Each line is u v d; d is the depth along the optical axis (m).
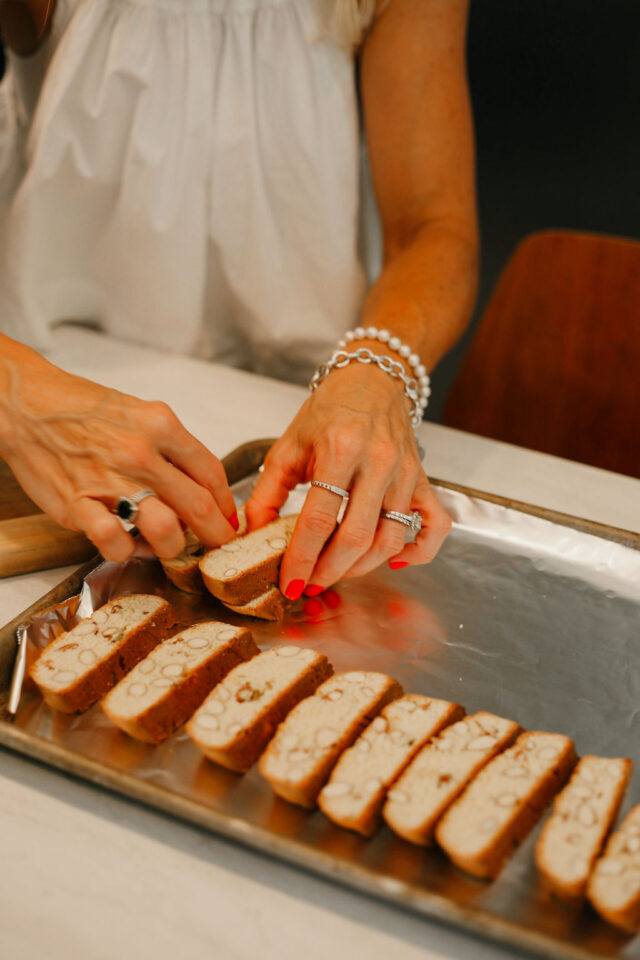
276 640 0.95
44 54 1.39
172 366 1.50
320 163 1.45
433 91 1.40
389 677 0.87
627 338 1.64
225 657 0.89
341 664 0.92
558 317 1.69
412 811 0.71
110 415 0.91
